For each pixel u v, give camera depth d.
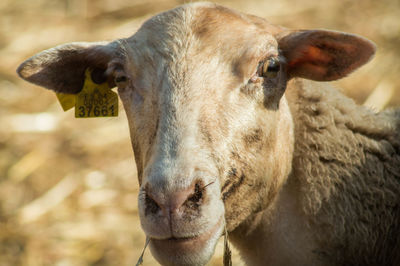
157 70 4.56
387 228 5.20
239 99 4.53
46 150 10.69
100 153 10.58
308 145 5.24
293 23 13.83
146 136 4.45
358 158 5.26
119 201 9.45
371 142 5.34
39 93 12.43
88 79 5.58
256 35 4.70
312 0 14.95
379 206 5.20
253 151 4.62
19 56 13.52
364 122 5.42
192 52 4.53
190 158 4.03
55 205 9.40
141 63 4.70
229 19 4.79
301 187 5.20
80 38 13.98
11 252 8.56
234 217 4.77
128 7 15.38
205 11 4.84
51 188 9.77
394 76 11.54
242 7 14.48
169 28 4.70
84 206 9.35
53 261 8.40
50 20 15.04
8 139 10.95
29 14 15.41
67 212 9.26
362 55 4.88
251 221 5.24
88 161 10.40
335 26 13.60
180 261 4.00
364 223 5.18
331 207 5.13
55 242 8.70
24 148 10.73
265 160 4.77
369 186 5.22
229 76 4.52
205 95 4.38
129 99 4.79
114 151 10.62
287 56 5.02
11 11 15.59
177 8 4.96
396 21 13.66
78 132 11.16
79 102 5.70
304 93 5.41
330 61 5.01
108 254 8.47
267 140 4.75
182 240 3.99
